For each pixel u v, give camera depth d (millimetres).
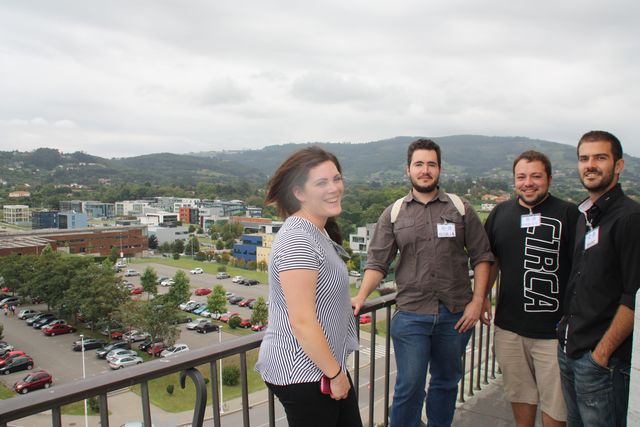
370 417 2816
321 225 1798
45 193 173000
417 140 2791
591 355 2275
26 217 127562
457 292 2705
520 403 2947
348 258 1909
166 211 147750
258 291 53188
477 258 2766
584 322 2309
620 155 2297
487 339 4195
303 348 1561
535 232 2764
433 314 2684
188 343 33188
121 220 116438
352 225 67375
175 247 85062
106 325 35125
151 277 48500
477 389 4027
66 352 31844
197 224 133875
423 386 2732
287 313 1645
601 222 2279
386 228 2846
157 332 31578
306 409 1630
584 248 2359
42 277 41656
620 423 2227
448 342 2744
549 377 2764
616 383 2199
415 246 2715
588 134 2348
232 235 95125
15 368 27891
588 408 2309
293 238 1625
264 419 15133
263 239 70688
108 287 35688
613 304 2234
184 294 42875
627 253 2121
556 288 2742
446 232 2672
